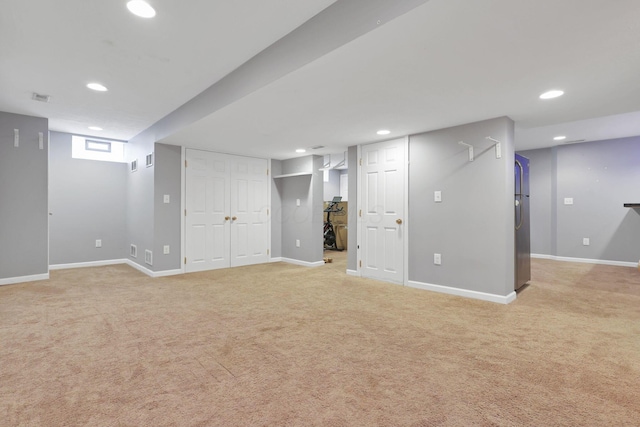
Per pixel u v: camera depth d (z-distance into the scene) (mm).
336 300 3531
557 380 1875
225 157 5492
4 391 1756
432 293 3818
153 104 3725
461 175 3695
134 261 5465
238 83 2793
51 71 2801
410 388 1798
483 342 2412
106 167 5719
